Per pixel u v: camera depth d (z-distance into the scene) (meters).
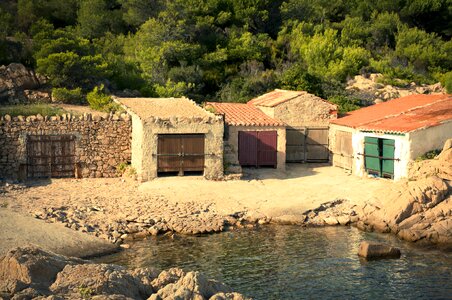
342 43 68.50
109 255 26.81
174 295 17.64
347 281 24.48
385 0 78.31
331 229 31.16
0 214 29.28
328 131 43.47
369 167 38.91
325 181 37.97
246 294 23.09
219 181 37.38
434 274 25.28
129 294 18.14
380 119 40.03
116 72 49.50
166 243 28.59
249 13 66.38
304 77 53.28
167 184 36.09
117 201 33.25
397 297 23.03
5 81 43.03
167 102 42.50
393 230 30.58
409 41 70.25
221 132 37.38
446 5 78.06
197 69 55.12
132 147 38.66
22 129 36.69
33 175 37.19
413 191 31.48
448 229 29.69
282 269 25.61
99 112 40.84
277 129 40.66
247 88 53.66
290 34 67.31
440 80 63.28
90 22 64.69
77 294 17.19
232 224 31.41
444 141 36.97
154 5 65.31
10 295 16.78
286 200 34.19
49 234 27.56
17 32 52.53
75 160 37.88
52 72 44.66
